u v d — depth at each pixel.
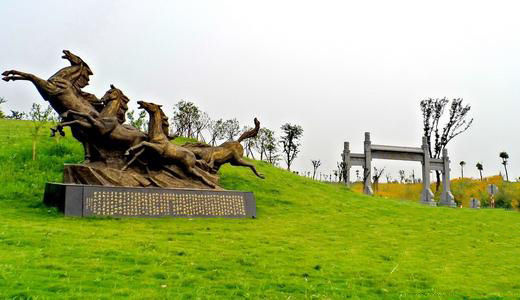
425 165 42.09
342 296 8.02
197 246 11.27
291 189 24.77
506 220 22.83
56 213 14.32
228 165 27.27
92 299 6.60
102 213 14.43
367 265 10.79
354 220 18.86
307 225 16.62
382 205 24.47
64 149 23.73
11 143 24.17
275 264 10.06
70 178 15.26
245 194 17.70
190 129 42.88
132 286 7.51
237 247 11.62
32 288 6.89
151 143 16.61
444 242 15.42
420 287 9.21
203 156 18.80
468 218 22.33
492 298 8.63
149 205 15.32
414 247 14.00
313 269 9.94
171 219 15.19
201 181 17.66
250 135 20.47
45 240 10.34
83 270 8.25
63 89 16.06
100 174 15.45
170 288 7.59
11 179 18.97
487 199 49.56
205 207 16.48
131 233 12.25
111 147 16.55
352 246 13.29
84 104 16.53
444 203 42.81
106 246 10.30
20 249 9.42
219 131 46.19
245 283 8.29
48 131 27.81
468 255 13.43
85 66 17.19
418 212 23.23
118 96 17.11
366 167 39.97
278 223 16.61
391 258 11.94
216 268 9.28
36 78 15.67
